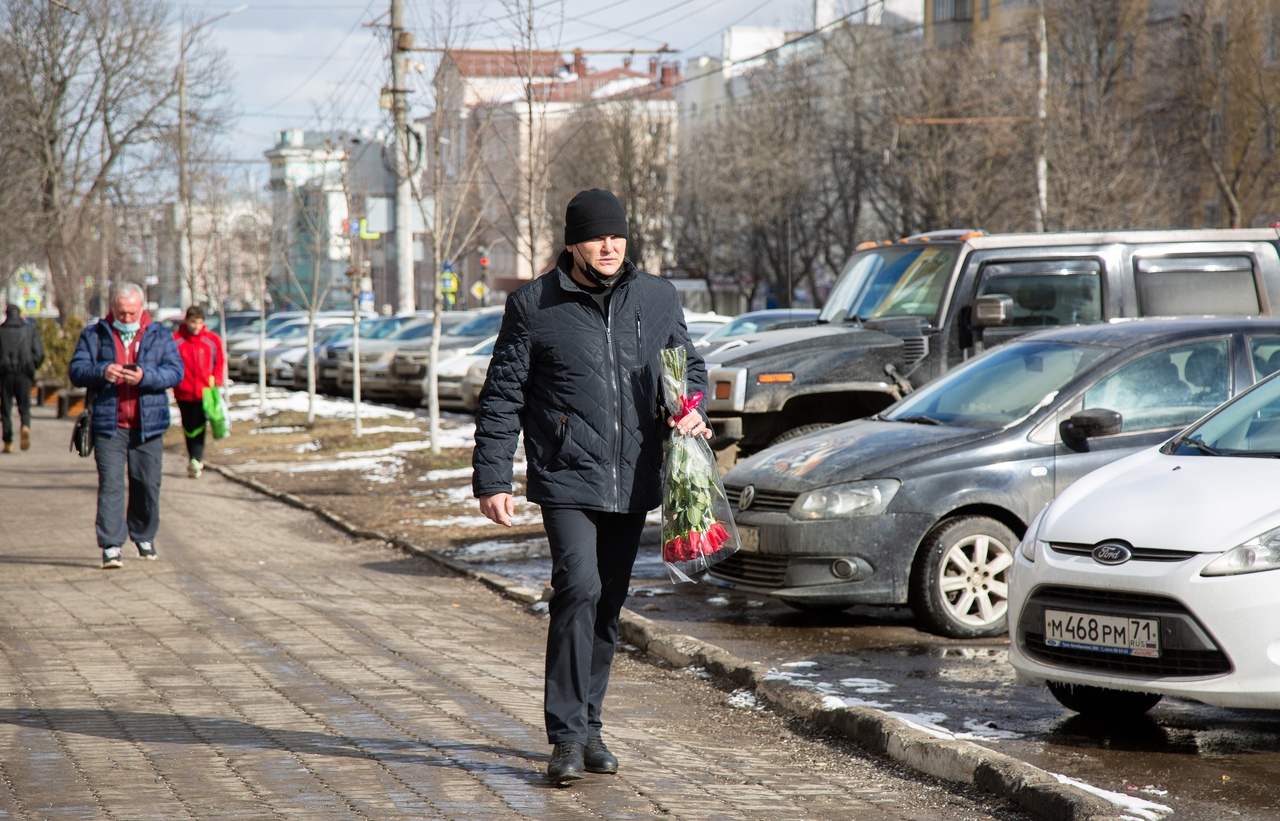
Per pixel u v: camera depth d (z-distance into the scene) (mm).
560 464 10945
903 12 141750
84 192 91625
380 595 20938
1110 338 19047
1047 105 87688
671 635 16750
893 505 17797
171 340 23641
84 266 94062
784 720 13531
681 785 11055
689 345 11484
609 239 11039
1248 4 100875
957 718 13547
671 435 11180
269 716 13102
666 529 11141
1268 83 101750
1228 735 12875
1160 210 96688
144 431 23422
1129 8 105875
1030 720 13461
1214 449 13992
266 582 21984
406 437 48812
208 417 32625
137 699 13789
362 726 12742
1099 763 11906
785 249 121000
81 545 26125
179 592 20844
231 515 31672
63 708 13375
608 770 11234
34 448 49156
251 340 89250
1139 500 13039
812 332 24781
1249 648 11734
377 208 75625
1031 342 19891
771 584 18438
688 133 147375
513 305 11109
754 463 19328
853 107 116375
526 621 19031
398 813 10016
